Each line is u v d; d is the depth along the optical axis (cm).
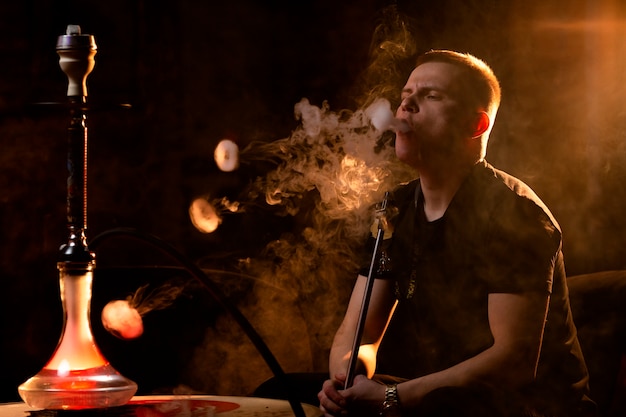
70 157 146
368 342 227
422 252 219
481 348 213
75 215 147
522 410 192
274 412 157
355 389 194
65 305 147
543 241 204
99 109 144
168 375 277
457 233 213
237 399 176
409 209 226
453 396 190
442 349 219
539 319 201
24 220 386
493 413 190
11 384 270
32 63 389
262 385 257
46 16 390
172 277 284
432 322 218
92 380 142
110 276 279
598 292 248
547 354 212
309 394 255
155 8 406
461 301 213
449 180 217
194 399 175
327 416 195
